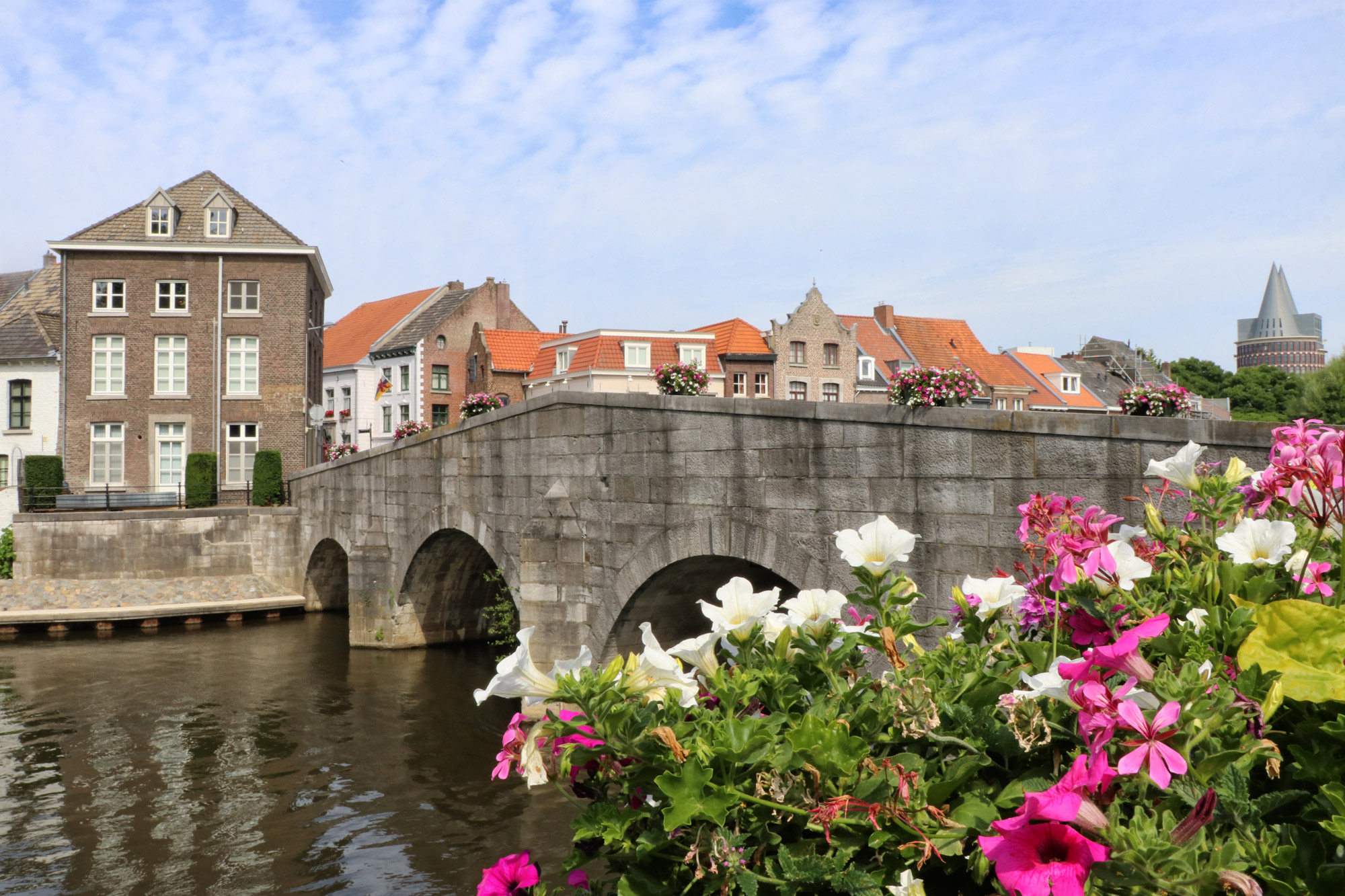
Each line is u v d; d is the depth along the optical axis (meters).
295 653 21.39
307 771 12.77
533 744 2.11
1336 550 2.38
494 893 2.33
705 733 2.08
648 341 42.84
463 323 50.88
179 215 33.47
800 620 2.53
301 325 33.44
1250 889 1.45
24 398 33.56
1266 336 164.88
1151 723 1.65
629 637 12.73
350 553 21.92
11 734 14.73
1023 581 3.67
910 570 8.02
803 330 44.91
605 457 12.58
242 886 9.19
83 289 32.38
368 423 53.22
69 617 24.45
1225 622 2.07
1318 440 2.22
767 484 9.70
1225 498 2.69
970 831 1.97
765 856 2.10
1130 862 1.53
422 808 11.29
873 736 2.23
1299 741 1.84
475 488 16.67
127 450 32.34
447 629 22.44
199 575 28.39
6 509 29.62
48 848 10.21
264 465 30.78
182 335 32.88
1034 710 1.98
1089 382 62.41
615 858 2.30
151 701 16.80
